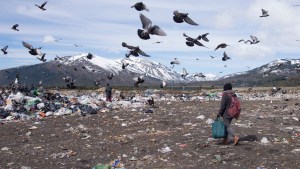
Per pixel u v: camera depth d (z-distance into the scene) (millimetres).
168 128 20938
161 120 23797
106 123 23469
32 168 14109
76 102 34375
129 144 17219
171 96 52594
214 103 40531
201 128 20547
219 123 15953
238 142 16312
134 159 14727
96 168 13445
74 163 14688
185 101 44031
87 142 17984
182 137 17953
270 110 31391
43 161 14969
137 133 19672
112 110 31031
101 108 31781
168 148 15781
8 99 32406
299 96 57688
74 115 27547
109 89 38750
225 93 15812
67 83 23562
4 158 15375
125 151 16047
